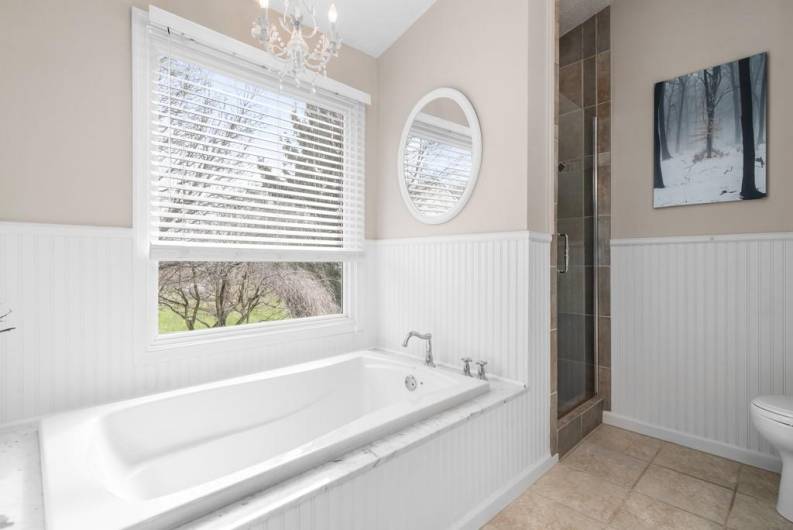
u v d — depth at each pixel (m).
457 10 2.18
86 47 1.55
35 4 1.44
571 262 2.44
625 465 2.10
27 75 1.42
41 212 1.46
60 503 0.91
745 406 2.11
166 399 1.59
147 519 0.86
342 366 2.22
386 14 2.32
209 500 0.95
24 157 1.42
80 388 1.54
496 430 1.71
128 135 1.65
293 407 1.97
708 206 2.23
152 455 1.53
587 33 2.75
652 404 2.45
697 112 2.25
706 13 2.24
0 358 1.38
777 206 2.01
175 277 3.35
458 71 2.18
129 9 1.65
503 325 1.97
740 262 2.12
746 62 2.09
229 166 1.97
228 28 1.94
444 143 2.24
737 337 2.13
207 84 1.93
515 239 1.91
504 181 1.97
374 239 2.68
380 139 2.67
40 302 1.45
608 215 2.64
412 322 2.43
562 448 2.20
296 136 2.26
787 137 1.98
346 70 2.49
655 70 2.43
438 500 1.45
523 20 1.88
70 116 1.51
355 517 1.17
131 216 1.66
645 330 2.47
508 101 1.95
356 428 1.31
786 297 1.98
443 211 2.24
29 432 1.37
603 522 1.64
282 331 2.17
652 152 2.44
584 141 2.59
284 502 0.99
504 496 1.74
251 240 2.05
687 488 1.88
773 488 1.87
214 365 1.90
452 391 1.67
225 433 1.73
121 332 1.63
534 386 1.95
